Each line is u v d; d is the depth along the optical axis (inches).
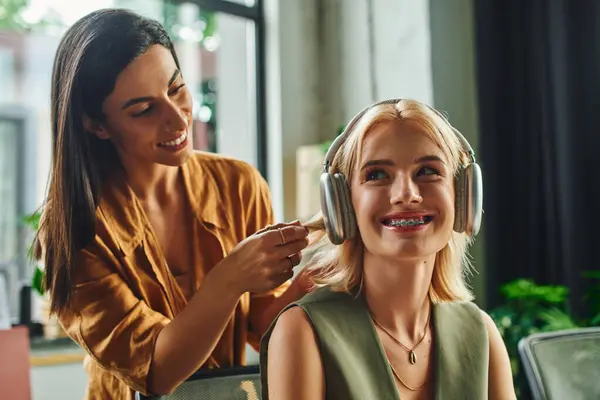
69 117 39.8
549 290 116.6
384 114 31.4
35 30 128.1
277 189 151.9
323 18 159.2
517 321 118.5
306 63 157.1
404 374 33.2
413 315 33.9
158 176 45.9
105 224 41.9
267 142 154.8
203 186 48.4
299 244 37.0
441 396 33.1
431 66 133.7
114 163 43.9
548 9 131.3
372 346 32.2
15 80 128.1
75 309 40.2
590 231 127.6
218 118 148.3
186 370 37.6
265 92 155.4
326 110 158.1
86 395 47.9
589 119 128.0
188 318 37.2
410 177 30.7
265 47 155.3
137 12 41.2
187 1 142.1
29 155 129.3
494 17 138.1
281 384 31.0
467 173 32.2
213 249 47.2
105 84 38.9
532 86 134.5
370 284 33.6
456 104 137.3
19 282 124.3
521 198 135.9
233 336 47.2
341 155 33.0
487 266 135.0
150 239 44.2
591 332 58.0
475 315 36.0
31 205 128.6
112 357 39.1
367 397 31.0
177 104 40.8
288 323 32.2
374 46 147.0
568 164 126.2
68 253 39.8
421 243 30.5
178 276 46.5
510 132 137.3
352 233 32.6
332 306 32.8
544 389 54.0
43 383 115.6
